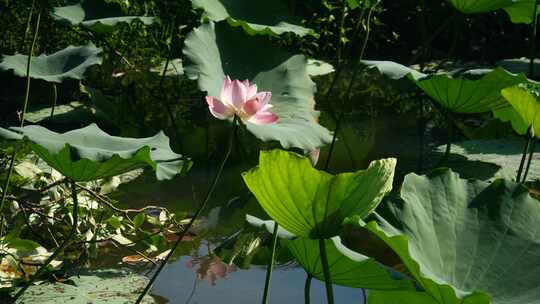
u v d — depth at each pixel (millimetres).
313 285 3156
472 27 8234
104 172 2523
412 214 2391
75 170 2512
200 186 4363
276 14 5562
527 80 3893
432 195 2488
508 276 2301
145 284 3111
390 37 8234
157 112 5867
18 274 3139
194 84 6648
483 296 1816
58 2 6598
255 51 4742
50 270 3125
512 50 8227
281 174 1923
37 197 3605
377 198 1994
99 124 5461
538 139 3961
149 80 6676
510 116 4176
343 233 3641
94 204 3645
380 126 5621
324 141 4199
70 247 3439
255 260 2732
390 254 3439
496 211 2492
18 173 3523
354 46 8094
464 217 2469
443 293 1887
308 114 4441
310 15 8086
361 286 2152
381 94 6527
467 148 5043
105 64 6734
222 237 3678
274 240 2146
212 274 3232
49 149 2471
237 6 5516
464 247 2377
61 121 5449
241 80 4586
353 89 6676
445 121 5793
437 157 4867
